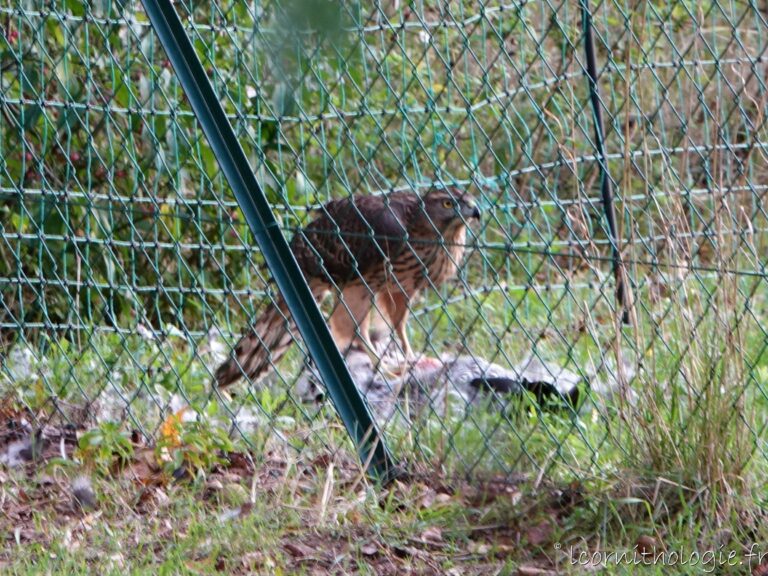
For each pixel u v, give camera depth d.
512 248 9.23
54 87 11.95
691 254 8.90
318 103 12.44
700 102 9.95
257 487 8.82
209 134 8.61
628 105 8.51
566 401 10.20
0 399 9.99
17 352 11.29
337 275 12.37
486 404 9.65
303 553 7.93
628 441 8.48
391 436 9.45
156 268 10.64
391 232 12.17
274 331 11.58
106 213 12.26
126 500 8.60
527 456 8.91
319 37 8.91
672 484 8.11
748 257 8.39
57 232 12.16
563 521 8.23
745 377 9.08
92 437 9.00
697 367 8.24
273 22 9.84
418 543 8.11
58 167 12.30
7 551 7.82
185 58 8.50
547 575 7.66
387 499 8.62
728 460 8.10
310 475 9.08
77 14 11.69
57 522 8.29
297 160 10.24
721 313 8.18
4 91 10.81
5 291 12.42
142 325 12.24
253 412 10.41
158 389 10.50
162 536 8.14
